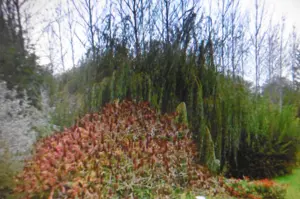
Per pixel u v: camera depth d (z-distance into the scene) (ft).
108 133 11.60
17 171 9.25
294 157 18.15
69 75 20.12
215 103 15.89
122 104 15.62
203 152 14.60
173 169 11.37
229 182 12.79
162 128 13.56
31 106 13.33
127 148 10.61
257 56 38.93
